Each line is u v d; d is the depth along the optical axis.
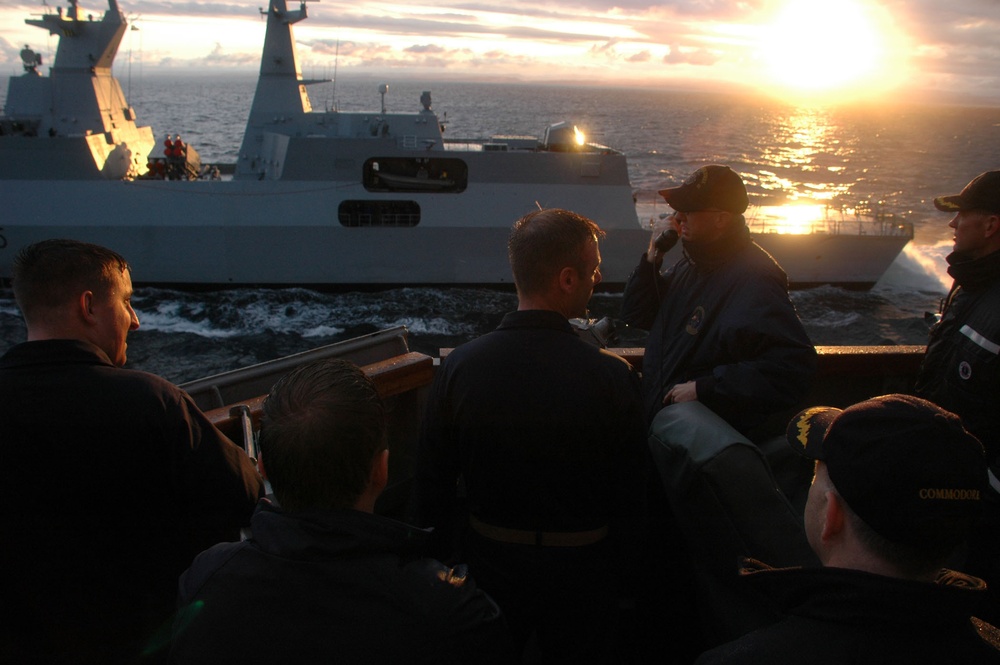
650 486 2.73
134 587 1.87
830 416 1.47
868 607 1.08
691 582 2.65
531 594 2.04
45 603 1.77
